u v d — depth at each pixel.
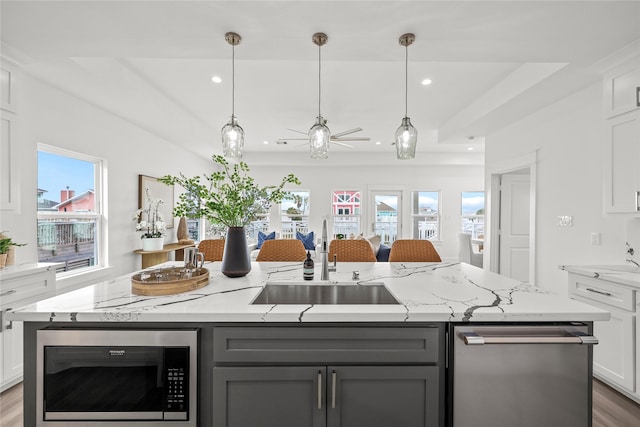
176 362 1.09
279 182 7.23
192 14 1.60
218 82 3.08
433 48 1.94
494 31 1.74
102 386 1.09
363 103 3.66
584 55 2.00
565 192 2.81
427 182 7.17
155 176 4.41
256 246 5.97
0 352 1.92
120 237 3.63
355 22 1.67
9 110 2.04
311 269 1.66
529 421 1.12
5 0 1.47
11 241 2.27
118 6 1.53
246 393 1.11
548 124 3.01
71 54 2.01
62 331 1.08
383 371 1.11
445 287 1.49
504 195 3.97
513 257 3.95
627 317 1.85
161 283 1.31
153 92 3.21
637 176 1.93
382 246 4.69
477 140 4.47
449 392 1.11
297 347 1.11
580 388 1.12
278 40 1.85
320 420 1.11
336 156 6.68
